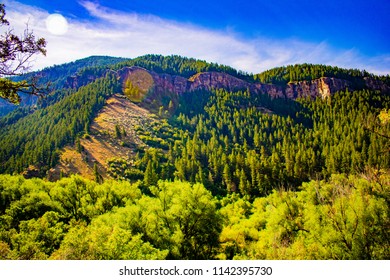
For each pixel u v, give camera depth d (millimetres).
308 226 27047
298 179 100750
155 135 165875
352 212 22109
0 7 9758
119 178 109438
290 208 32312
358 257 20734
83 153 126062
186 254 29906
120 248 19062
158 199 32969
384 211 21328
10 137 147250
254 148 150750
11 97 10266
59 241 28078
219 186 103500
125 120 179875
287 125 183375
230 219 51062
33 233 27016
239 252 34188
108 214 31766
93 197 44469
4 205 47812
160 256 21391
